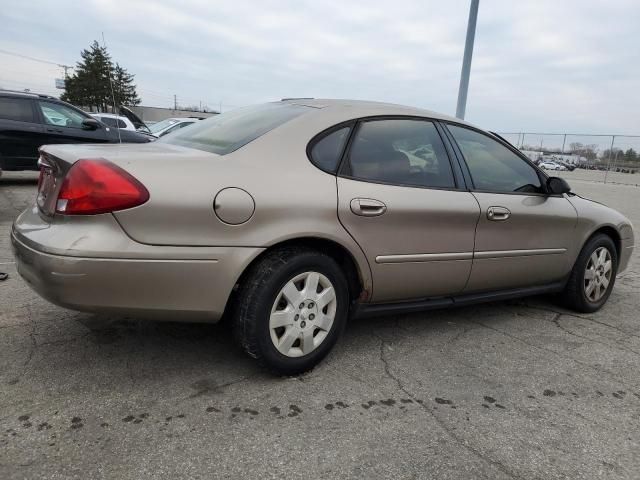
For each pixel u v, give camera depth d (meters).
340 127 2.97
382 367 3.02
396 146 3.17
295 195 2.65
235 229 2.49
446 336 3.58
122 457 2.06
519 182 3.78
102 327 3.28
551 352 3.41
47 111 9.34
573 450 2.32
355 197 2.84
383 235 2.96
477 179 3.51
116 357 2.90
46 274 2.26
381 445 2.26
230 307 2.78
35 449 2.07
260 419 2.39
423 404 2.63
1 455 2.02
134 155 2.47
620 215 4.53
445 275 3.29
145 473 1.98
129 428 2.25
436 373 2.99
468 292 3.54
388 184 3.03
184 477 1.97
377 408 2.56
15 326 3.21
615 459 2.27
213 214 2.43
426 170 3.26
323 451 2.19
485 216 3.40
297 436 2.28
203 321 2.57
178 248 2.38
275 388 2.69
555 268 3.96
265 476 2.01
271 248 2.67
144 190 2.30
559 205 3.93
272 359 2.68
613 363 3.29
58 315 3.41
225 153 2.68
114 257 2.26
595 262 4.24
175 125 14.04
